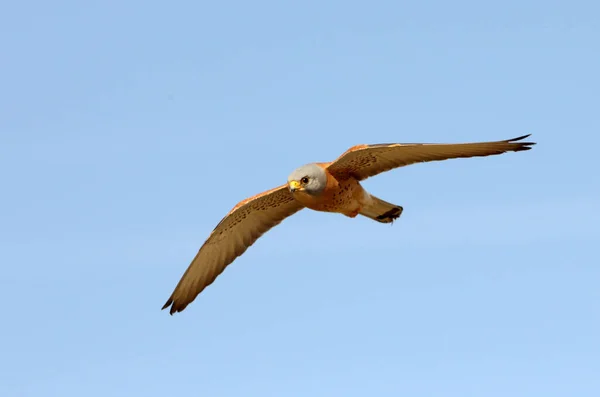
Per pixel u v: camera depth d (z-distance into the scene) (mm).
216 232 15555
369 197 15078
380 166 14375
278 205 15453
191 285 16188
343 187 14445
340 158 13844
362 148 13625
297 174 13969
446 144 13453
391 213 15844
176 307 16203
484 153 13922
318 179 13961
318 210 14711
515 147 13641
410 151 13875
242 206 15117
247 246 15867
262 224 15742
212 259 16031
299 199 14297
